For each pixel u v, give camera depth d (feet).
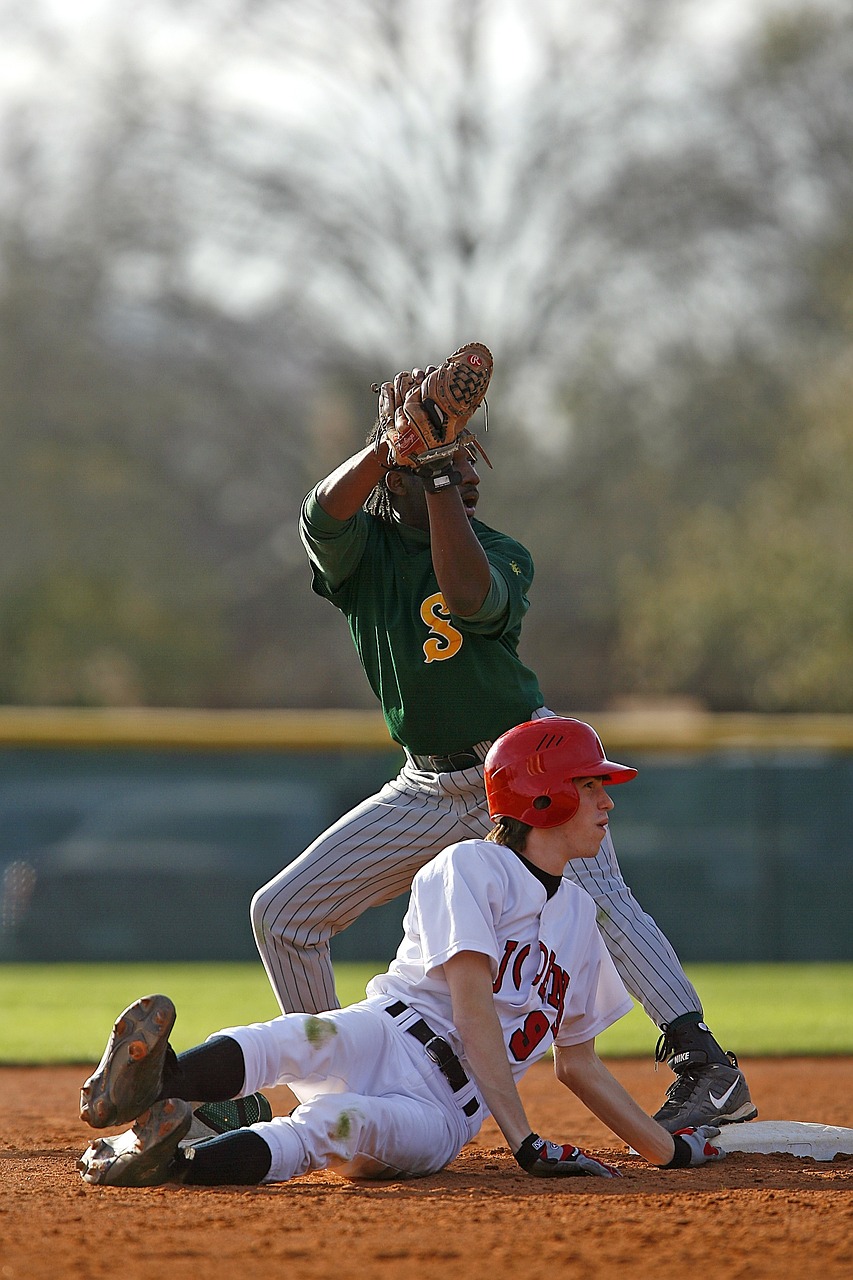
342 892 45.60
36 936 141.49
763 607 255.29
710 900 146.92
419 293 309.01
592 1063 42.14
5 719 143.43
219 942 143.23
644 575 284.20
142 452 336.29
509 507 317.42
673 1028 46.50
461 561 41.06
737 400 309.42
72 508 329.52
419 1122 38.42
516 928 39.78
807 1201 35.50
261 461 340.59
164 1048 35.17
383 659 45.21
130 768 144.25
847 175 303.48
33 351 324.80
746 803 147.84
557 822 40.16
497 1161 43.83
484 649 44.11
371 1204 35.19
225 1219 33.53
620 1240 31.27
